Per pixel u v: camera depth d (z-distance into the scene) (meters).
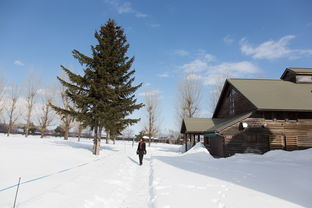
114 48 17.45
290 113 17.44
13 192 4.84
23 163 8.44
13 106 36.88
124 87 17.52
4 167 7.33
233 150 16.72
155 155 19.28
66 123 36.00
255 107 16.47
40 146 16.48
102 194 5.47
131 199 5.52
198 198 5.24
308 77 22.09
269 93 19.00
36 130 50.78
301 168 9.23
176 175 8.31
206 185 6.63
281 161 12.24
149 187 6.77
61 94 34.75
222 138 17.33
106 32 17.53
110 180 7.14
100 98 16.36
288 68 23.39
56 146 17.81
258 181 7.26
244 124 16.75
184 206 4.65
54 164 9.08
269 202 4.95
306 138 17.09
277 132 17.06
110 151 19.47
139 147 12.36
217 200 5.09
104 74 15.98
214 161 14.09
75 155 13.17
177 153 22.77
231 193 5.71
